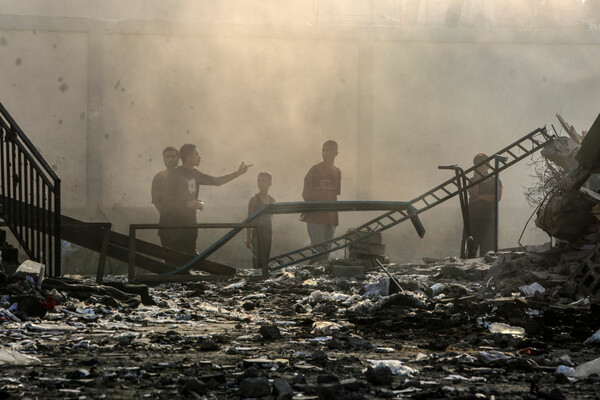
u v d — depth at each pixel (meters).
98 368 5.25
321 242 15.59
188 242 14.37
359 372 5.19
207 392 4.50
